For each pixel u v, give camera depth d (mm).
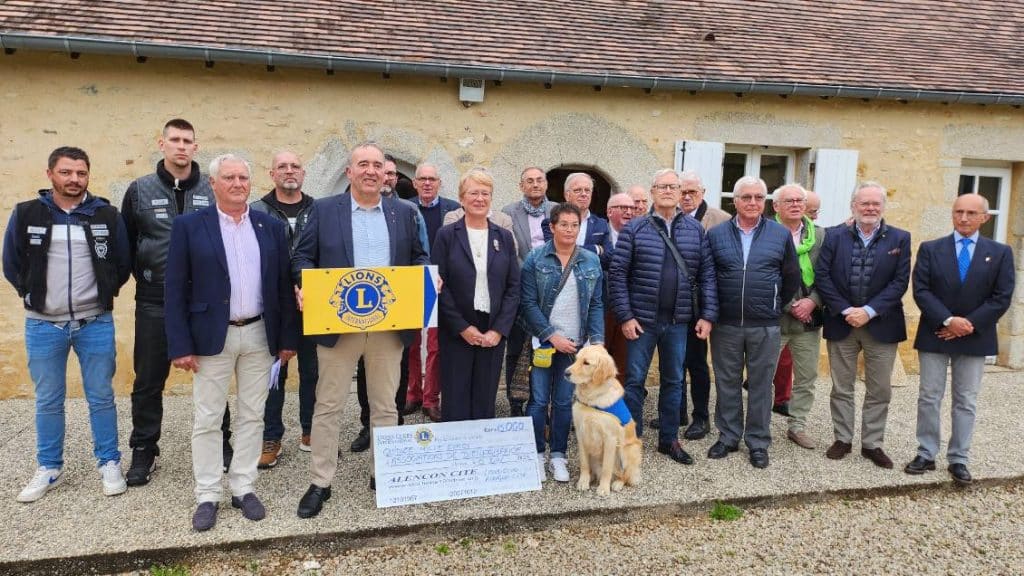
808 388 4777
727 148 6785
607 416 3795
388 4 6273
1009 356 7375
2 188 5352
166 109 5516
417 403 5328
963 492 4172
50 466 3723
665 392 4410
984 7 8180
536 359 4008
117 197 5512
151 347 3805
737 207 4309
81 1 5434
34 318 3592
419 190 4934
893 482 4102
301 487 3875
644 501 3762
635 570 3254
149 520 3406
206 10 5648
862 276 4293
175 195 3775
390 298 3461
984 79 6738
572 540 3512
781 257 4277
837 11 7684
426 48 5742
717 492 3902
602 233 4941
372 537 3373
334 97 5777
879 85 6348
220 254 3252
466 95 5910
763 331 4289
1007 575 3273
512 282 3908
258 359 3459
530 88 6102
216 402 3369
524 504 3693
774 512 3865
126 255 3742
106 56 5359
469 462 3832
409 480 3695
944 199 6934
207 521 3311
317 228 3436
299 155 5766
